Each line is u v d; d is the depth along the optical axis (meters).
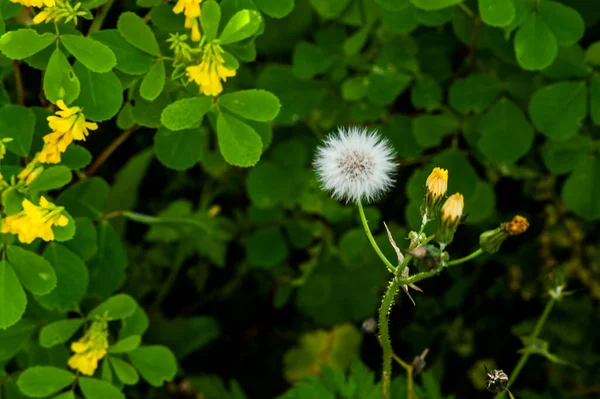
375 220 0.77
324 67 0.75
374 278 0.78
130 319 0.67
